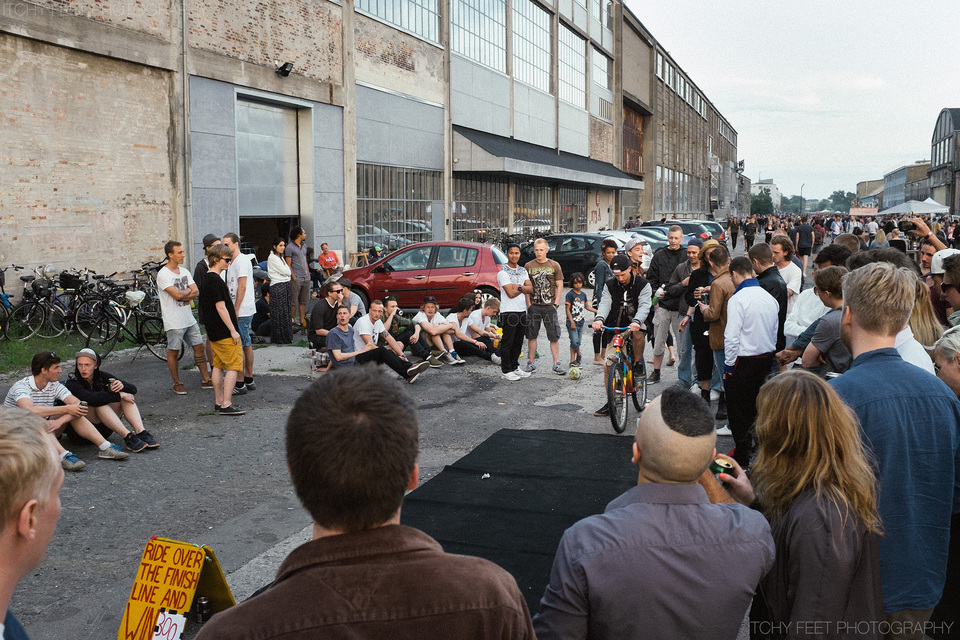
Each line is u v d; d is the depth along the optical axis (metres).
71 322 11.73
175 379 8.80
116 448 6.45
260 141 17.62
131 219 13.91
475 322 11.12
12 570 1.30
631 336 7.59
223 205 16.06
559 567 1.98
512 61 33.00
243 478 6.00
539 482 5.50
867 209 73.06
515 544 4.32
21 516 1.28
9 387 8.84
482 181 30.23
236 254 9.14
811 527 2.08
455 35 27.17
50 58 12.27
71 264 12.81
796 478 2.17
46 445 1.35
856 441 2.15
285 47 17.64
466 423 7.61
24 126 11.92
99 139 13.20
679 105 73.81
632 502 2.04
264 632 1.31
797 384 2.21
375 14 21.69
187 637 3.37
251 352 9.06
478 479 5.58
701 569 1.91
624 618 1.90
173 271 8.67
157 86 14.32
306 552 1.40
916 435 2.46
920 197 119.12
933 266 5.61
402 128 23.42
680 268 8.80
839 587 2.06
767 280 6.41
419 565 1.40
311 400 1.47
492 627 1.37
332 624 1.32
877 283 2.56
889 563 2.45
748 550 1.97
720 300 6.73
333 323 10.19
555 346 9.91
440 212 26.33
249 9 16.44
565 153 41.28
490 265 14.73
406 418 1.49
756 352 5.67
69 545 4.72
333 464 1.38
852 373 2.58
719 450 6.47
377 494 1.41
